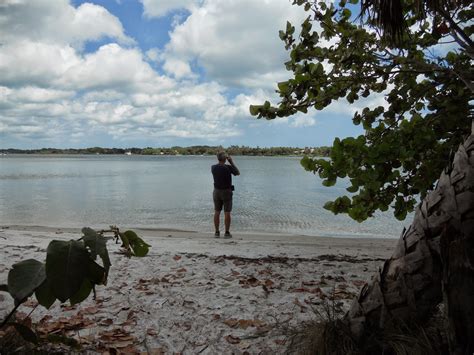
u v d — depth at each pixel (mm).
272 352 3576
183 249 8836
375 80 5418
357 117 5695
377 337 3094
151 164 125688
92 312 4531
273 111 4949
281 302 4824
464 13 5039
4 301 4820
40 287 2457
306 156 5062
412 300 2930
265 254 8234
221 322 4262
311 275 6223
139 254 2686
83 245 2398
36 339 2812
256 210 19703
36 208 20609
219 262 7066
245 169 82500
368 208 5227
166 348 3707
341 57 5211
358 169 4922
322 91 5113
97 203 22797
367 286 3211
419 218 2906
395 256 3033
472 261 2537
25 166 104938
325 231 14266
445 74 5215
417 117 5176
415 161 5262
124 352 3561
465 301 2547
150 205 21750
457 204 2652
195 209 20141
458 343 2588
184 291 5273
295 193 29172
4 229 13297
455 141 5234
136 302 4859
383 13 3719
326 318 3789
